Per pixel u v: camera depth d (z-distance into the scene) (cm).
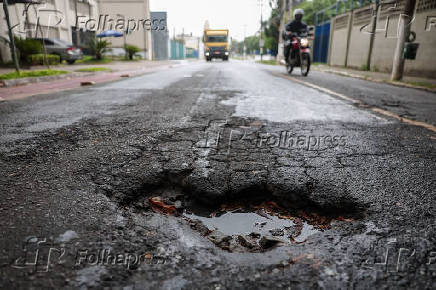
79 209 133
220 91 565
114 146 224
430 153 220
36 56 1200
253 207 153
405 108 415
